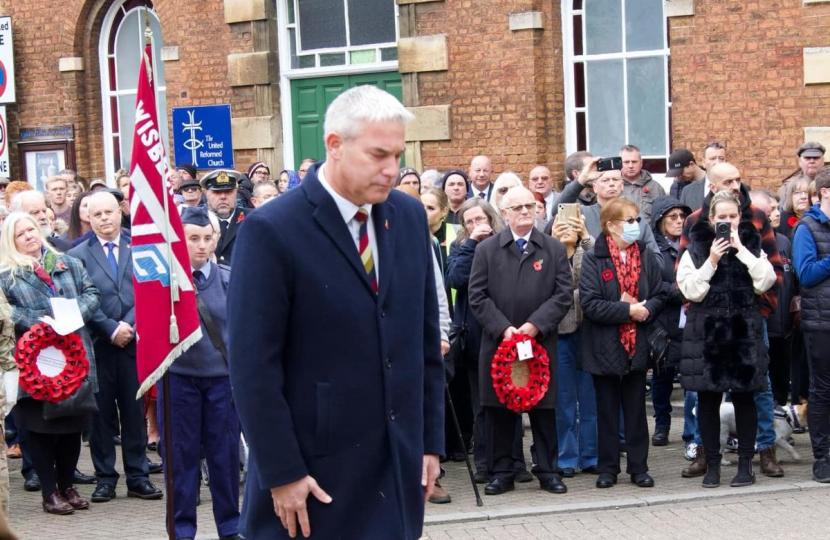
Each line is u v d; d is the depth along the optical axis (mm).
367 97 3906
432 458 4266
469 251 8203
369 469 4039
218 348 6949
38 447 7840
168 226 6492
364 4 13992
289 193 4078
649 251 8062
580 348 8031
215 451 6914
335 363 4004
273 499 4008
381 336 4051
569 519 7293
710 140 11875
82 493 8492
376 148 3871
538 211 9820
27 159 16203
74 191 11555
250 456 4176
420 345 4188
